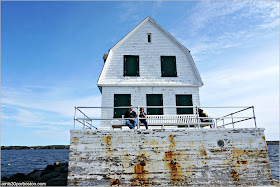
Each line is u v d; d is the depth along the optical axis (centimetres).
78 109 1087
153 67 1580
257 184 992
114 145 987
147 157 984
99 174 952
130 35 1644
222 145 1024
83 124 1152
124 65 1570
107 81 1517
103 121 1442
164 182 962
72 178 943
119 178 954
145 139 1002
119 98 1501
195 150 1007
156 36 1658
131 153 983
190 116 1345
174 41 1655
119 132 1002
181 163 988
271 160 4250
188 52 1620
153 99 1516
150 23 1683
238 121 1258
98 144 984
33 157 6944
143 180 958
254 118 1077
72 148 972
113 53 1593
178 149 1002
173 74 1573
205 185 972
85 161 962
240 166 1006
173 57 1616
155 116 1308
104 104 1480
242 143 1034
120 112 1470
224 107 1107
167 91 1538
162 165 980
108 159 970
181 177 973
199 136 1025
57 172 1616
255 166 1012
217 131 1038
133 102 1498
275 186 977
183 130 1026
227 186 977
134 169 966
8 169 3188
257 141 1043
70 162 958
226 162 1005
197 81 1566
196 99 1537
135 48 1617
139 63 1583
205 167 991
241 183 988
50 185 1222
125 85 1512
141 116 1237
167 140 1009
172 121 1316
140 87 1530
